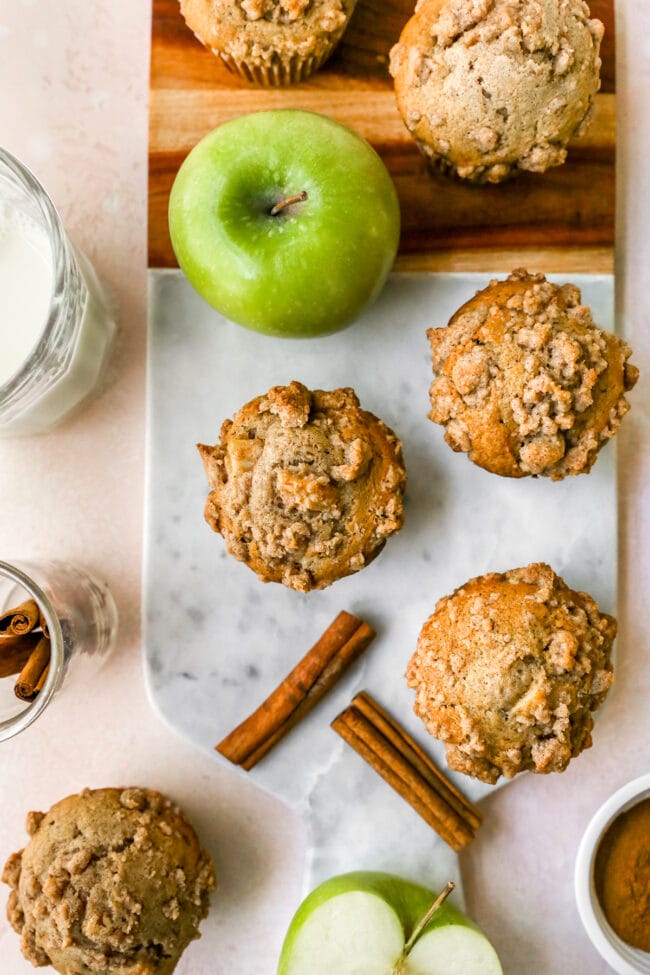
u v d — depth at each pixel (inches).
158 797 20.5
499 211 21.2
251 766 21.0
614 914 20.7
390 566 21.2
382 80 21.2
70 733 21.7
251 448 19.1
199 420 21.3
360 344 21.4
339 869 21.1
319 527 19.1
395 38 21.2
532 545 21.2
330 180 18.7
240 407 21.3
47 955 19.6
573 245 21.2
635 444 21.7
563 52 19.0
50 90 21.9
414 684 19.8
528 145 19.6
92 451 21.8
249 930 21.5
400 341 21.3
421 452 21.3
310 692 20.9
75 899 19.3
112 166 21.8
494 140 19.5
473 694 18.9
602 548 21.2
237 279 18.9
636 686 21.5
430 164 21.2
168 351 21.3
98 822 19.8
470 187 21.2
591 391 19.1
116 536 21.8
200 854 20.4
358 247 18.9
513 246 21.2
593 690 19.3
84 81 21.9
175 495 21.2
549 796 21.5
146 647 21.2
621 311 21.7
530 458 19.2
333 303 19.3
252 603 21.2
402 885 20.4
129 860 19.5
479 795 21.1
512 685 18.8
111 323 21.7
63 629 20.4
